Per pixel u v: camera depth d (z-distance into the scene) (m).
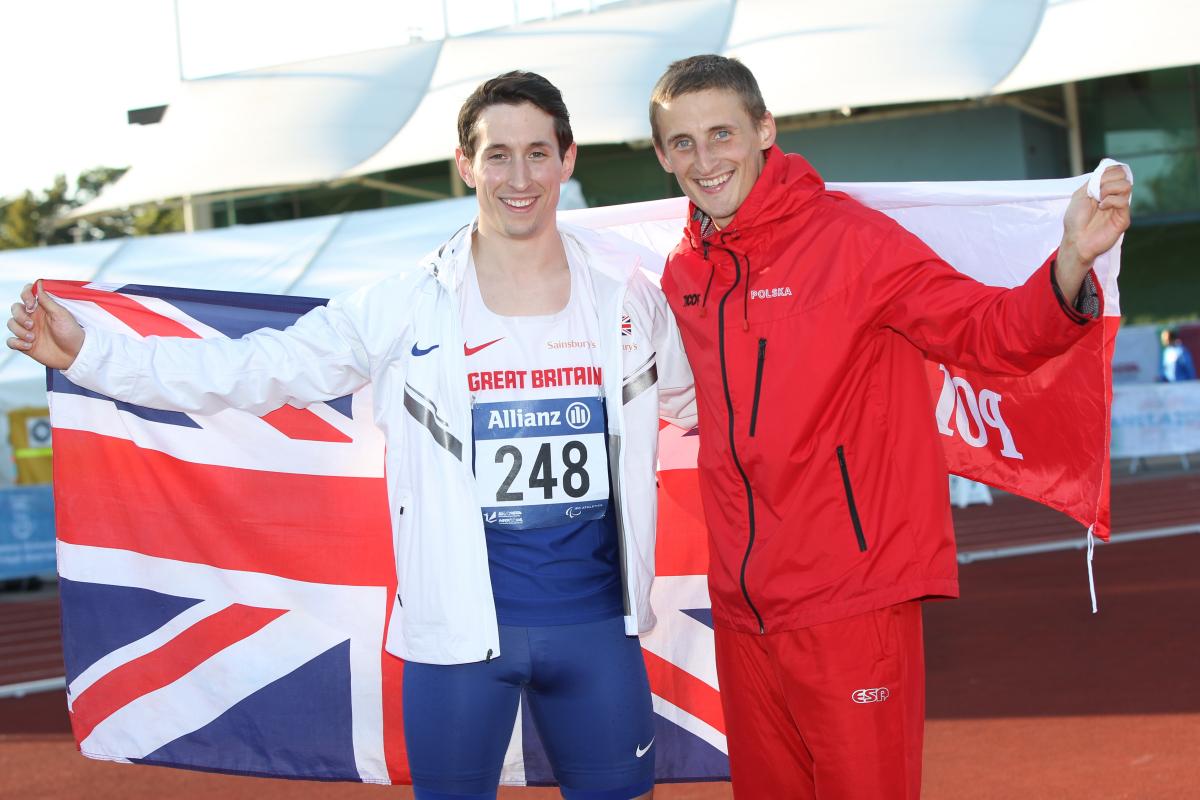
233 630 3.52
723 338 2.73
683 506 3.58
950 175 21.48
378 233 12.70
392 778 3.58
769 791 2.88
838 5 18.05
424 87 18.08
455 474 2.67
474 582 2.64
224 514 3.50
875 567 2.66
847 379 2.67
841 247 2.64
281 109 18.28
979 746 4.72
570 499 2.73
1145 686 5.47
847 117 21.52
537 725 2.86
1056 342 2.35
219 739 3.54
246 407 2.87
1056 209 3.41
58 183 41.47
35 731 6.07
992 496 15.91
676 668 3.62
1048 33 17.14
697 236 2.80
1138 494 14.53
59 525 3.40
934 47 16.95
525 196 2.71
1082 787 4.14
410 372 2.73
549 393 2.75
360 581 3.55
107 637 3.45
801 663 2.68
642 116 16.36
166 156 18.31
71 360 2.81
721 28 18.12
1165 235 23.58
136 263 12.73
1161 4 16.78
